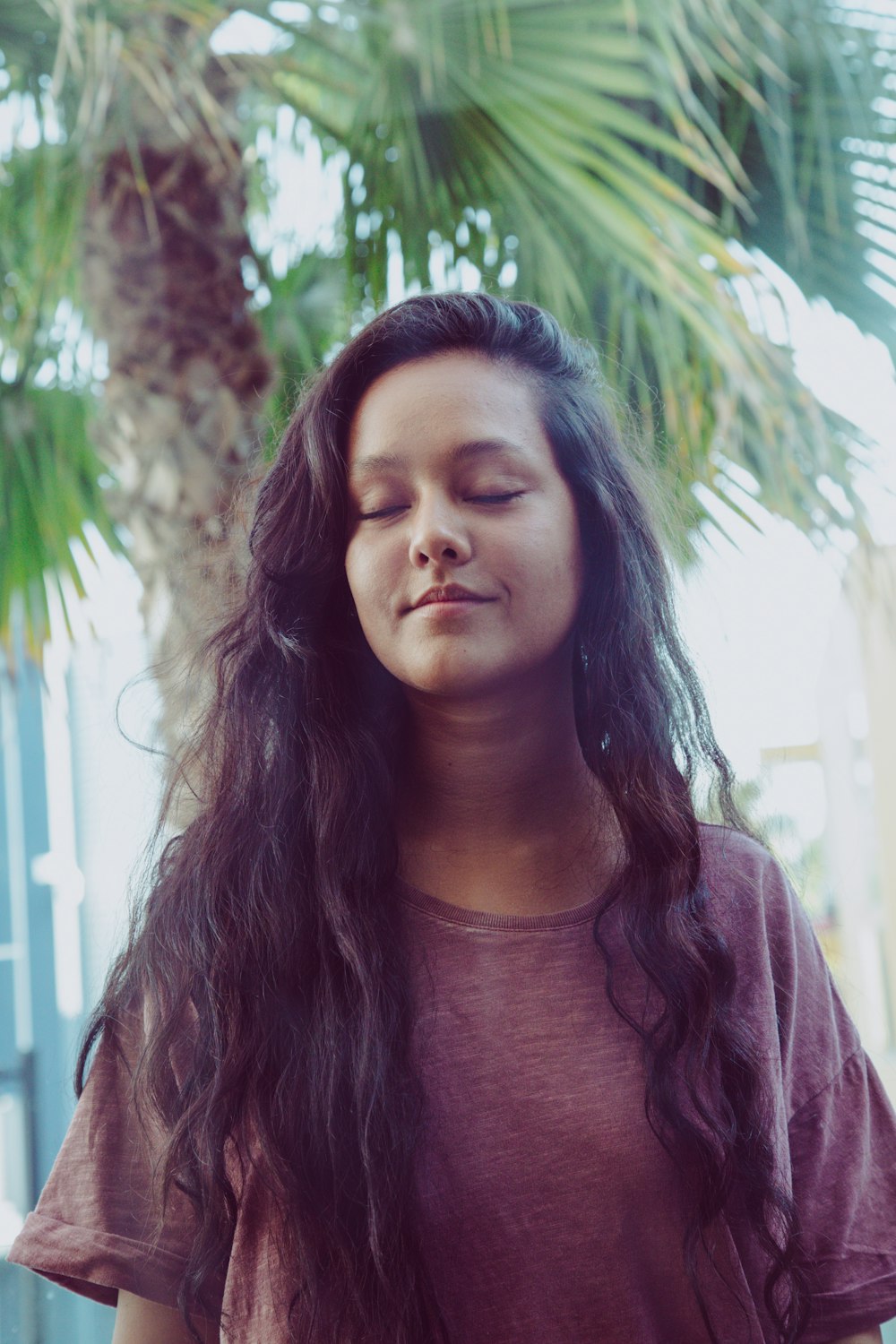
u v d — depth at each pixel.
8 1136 2.92
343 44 1.99
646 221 1.80
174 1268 0.69
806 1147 0.75
